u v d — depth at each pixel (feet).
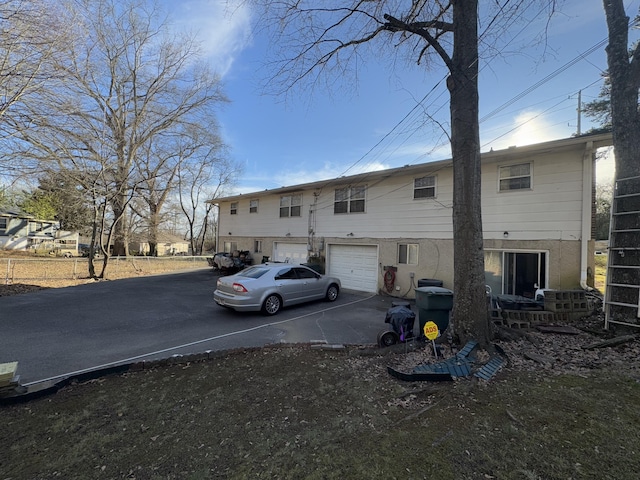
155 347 18.07
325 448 8.52
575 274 25.04
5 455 8.36
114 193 49.42
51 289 37.35
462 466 7.61
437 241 33.06
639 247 16.78
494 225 29.09
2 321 23.02
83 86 46.78
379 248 37.88
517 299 21.06
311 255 45.47
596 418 9.46
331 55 22.02
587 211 24.71
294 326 23.08
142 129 62.44
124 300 31.35
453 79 17.25
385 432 9.21
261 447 8.64
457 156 16.92
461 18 17.08
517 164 28.09
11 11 27.25
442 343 16.69
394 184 36.83
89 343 18.53
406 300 33.86
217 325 23.13
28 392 11.68
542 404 10.43
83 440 9.03
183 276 51.65
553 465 7.50
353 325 23.48
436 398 11.25
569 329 18.17
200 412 10.65
